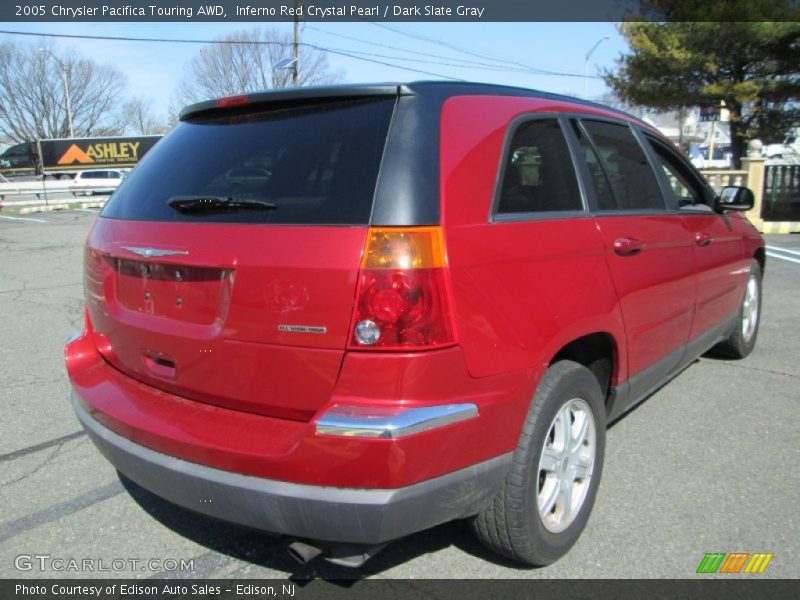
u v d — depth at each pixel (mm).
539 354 2494
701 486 3406
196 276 2422
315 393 2162
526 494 2510
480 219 2369
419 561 2828
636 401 3574
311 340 2141
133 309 2701
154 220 2645
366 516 2062
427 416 2082
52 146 40344
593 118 3328
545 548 2686
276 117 2631
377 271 2092
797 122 19156
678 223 3734
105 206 3146
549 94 3164
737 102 18906
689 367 5285
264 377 2248
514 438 2432
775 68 18469
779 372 5137
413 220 2146
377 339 2082
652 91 19578
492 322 2299
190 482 2289
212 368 2381
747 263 4977
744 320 5316
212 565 2832
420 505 2131
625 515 3150
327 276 2117
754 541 2932
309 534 2154
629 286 3109
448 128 2398
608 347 3115
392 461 2029
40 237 15406
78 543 2984
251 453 2160
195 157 2758
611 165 3342
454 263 2191
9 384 4969
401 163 2225
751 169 14812
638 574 2723
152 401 2576
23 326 6711
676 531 3014
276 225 2266
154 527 3115
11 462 3729
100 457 3805
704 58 18109
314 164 2365
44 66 64875
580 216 2906
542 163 2824
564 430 2764
